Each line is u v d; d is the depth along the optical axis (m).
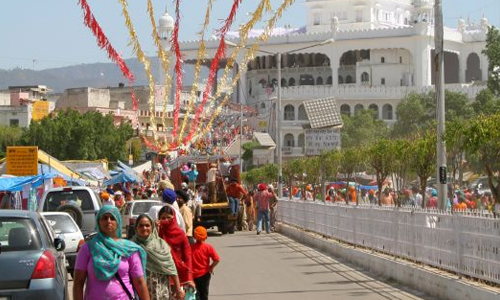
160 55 50.97
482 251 14.21
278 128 52.44
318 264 22.69
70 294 17.28
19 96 135.38
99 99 136.12
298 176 56.91
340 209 25.94
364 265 21.38
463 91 125.31
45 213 21.55
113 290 9.11
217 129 109.25
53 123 93.75
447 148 23.45
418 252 17.83
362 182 56.91
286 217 38.34
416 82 138.50
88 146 93.06
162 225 12.30
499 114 18.92
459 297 14.55
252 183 76.62
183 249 12.27
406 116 100.88
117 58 39.69
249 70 154.25
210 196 37.06
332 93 135.75
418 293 16.53
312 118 40.75
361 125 102.62
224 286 18.25
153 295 10.88
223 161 39.03
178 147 54.03
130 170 60.56
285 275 20.11
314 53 150.12
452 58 151.38
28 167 36.16
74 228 21.38
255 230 40.38
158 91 146.50
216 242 31.83
